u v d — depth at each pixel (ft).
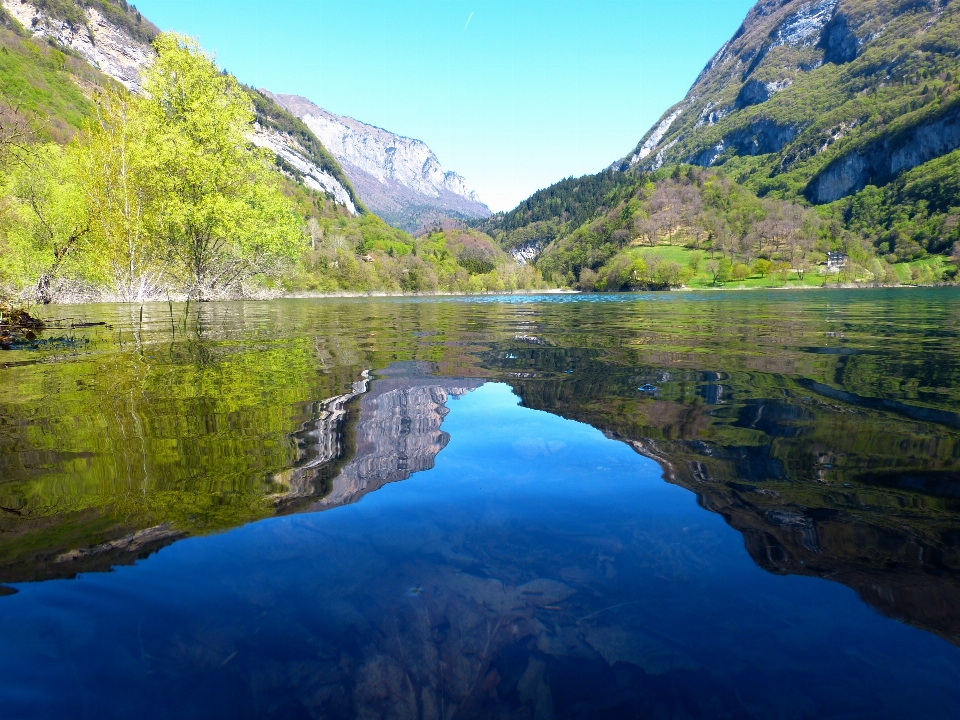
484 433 5.59
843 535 3.27
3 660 2.19
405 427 5.79
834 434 5.49
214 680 2.11
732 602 2.61
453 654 2.27
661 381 8.52
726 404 6.89
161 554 3.03
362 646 2.31
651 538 3.27
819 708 1.97
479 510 3.69
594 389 7.90
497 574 2.88
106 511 3.61
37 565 2.90
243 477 4.26
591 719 1.92
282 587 2.74
